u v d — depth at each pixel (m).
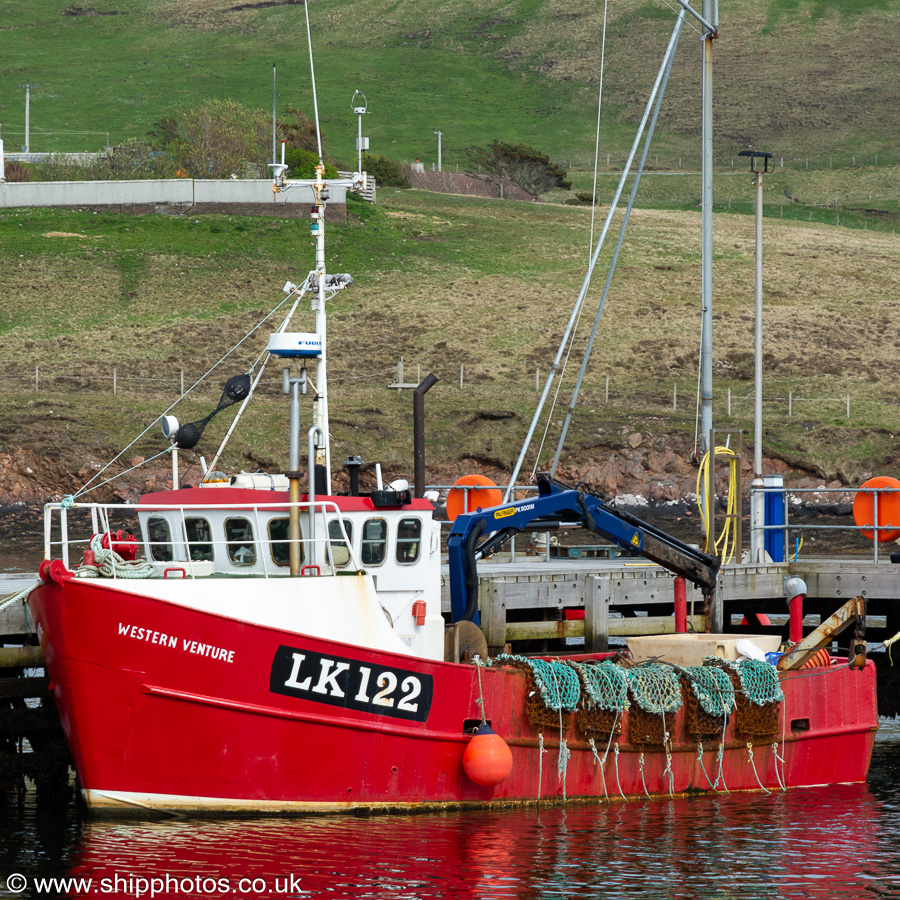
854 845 46.34
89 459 191.25
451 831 46.41
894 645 78.56
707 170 75.38
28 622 56.53
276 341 51.34
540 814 49.75
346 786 46.75
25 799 53.97
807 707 57.59
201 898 38.94
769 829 48.56
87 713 44.09
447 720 48.38
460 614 56.06
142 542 47.59
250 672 44.84
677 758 54.03
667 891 40.50
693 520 174.00
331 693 46.09
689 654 58.47
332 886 40.19
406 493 51.56
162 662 44.03
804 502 188.62
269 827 45.38
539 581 68.31
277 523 49.66
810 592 77.19
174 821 45.12
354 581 47.84
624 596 71.19
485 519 56.28
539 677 50.12
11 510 178.50
